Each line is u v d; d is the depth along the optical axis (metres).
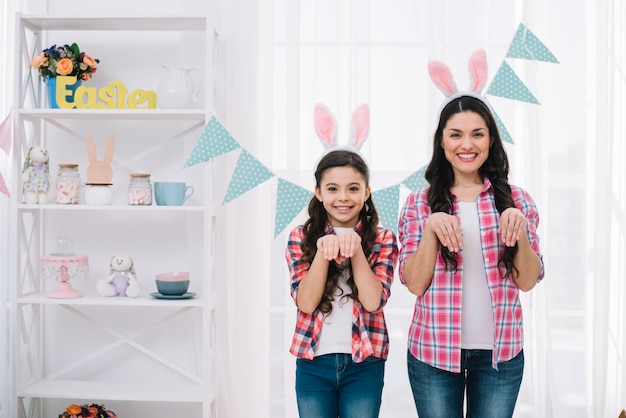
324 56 2.26
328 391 1.62
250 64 2.26
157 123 2.38
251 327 2.26
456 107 1.59
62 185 2.18
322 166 1.66
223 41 2.29
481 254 1.57
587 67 2.24
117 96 2.21
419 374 1.59
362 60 2.25
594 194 2.24
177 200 2.18
